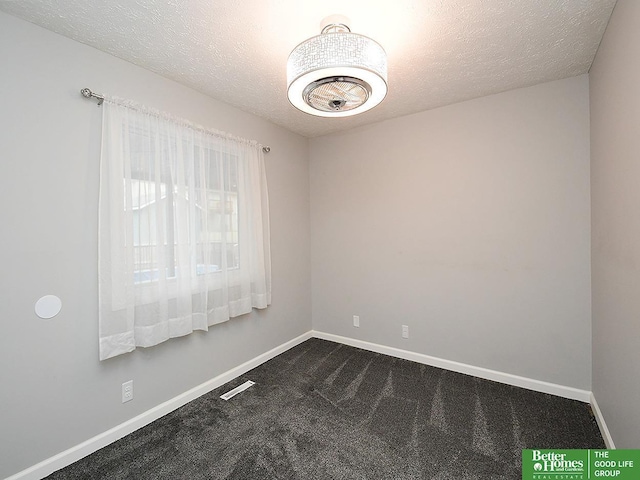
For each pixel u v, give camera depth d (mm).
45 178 1592
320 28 1592
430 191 2791
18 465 1503
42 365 1581
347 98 1634
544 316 2316
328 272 3500
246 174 2691
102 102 1796
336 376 2637
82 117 1726
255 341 2869
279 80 2189
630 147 1349
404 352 2992
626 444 1427
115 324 1805
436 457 1667
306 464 1629
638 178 1261
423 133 2811
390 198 3025
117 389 1874
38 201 1569
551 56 1925
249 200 2717
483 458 1653
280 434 1875
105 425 1812
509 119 2410
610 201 1653
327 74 1381
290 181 3309
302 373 2701
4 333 1467
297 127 3203
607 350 1746
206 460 1668
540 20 1585
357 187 3240
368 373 2684
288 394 2348
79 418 1709
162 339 2018
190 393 2271
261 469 1598
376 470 1580
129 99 1916
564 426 1903
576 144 2176
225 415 2082
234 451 1732
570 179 2201
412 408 2135
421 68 2057
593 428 1875
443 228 2736
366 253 3209
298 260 3432
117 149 1823
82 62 1730
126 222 1854
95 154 1775
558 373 2275
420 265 2871
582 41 1772
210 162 2393
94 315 1771
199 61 1939
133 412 1947
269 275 2951
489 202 2516
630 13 1311
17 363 1504
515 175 2400
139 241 1927
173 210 2121
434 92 2424
